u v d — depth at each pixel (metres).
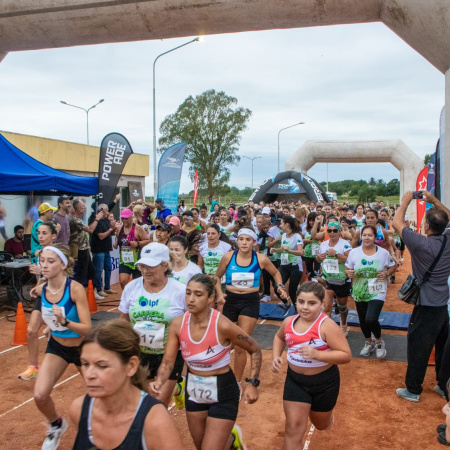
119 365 2.08
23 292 11.23
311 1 7.86
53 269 4.31
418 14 7.30
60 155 21.75
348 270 7.04
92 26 8.89
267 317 9.55
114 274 13.68
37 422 5.23
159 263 4.07
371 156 33.78
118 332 2.11
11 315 9.94
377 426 5.15
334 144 34.03
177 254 5.56
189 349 3.57
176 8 8.36
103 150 11.65
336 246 7.88
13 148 11.20
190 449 4.60
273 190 30.16
